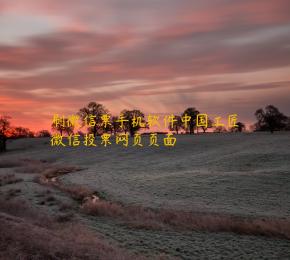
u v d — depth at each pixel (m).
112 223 27.30
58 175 60.47
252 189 37.06
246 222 26.14
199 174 46.66
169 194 38.00
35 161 88.88
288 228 24.77
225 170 49.94
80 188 42.66
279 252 20.94
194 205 32.97
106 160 78.50
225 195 35.84
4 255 13.45
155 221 27.44
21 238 15.29
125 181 47.62
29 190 41.91
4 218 18.83
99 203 32.88
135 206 33.50
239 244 22.39
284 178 39.97
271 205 31.59
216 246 22.05
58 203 34.12
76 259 14.60
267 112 118.69
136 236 23.78
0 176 57.22
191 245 22.14
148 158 73.62
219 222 26.28
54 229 21.05
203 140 93.56
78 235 19.83
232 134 114.12
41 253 14.35
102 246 18.02
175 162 63.00
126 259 16.55
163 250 21.14
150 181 45.66
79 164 76.81
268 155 55.50
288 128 129.50
